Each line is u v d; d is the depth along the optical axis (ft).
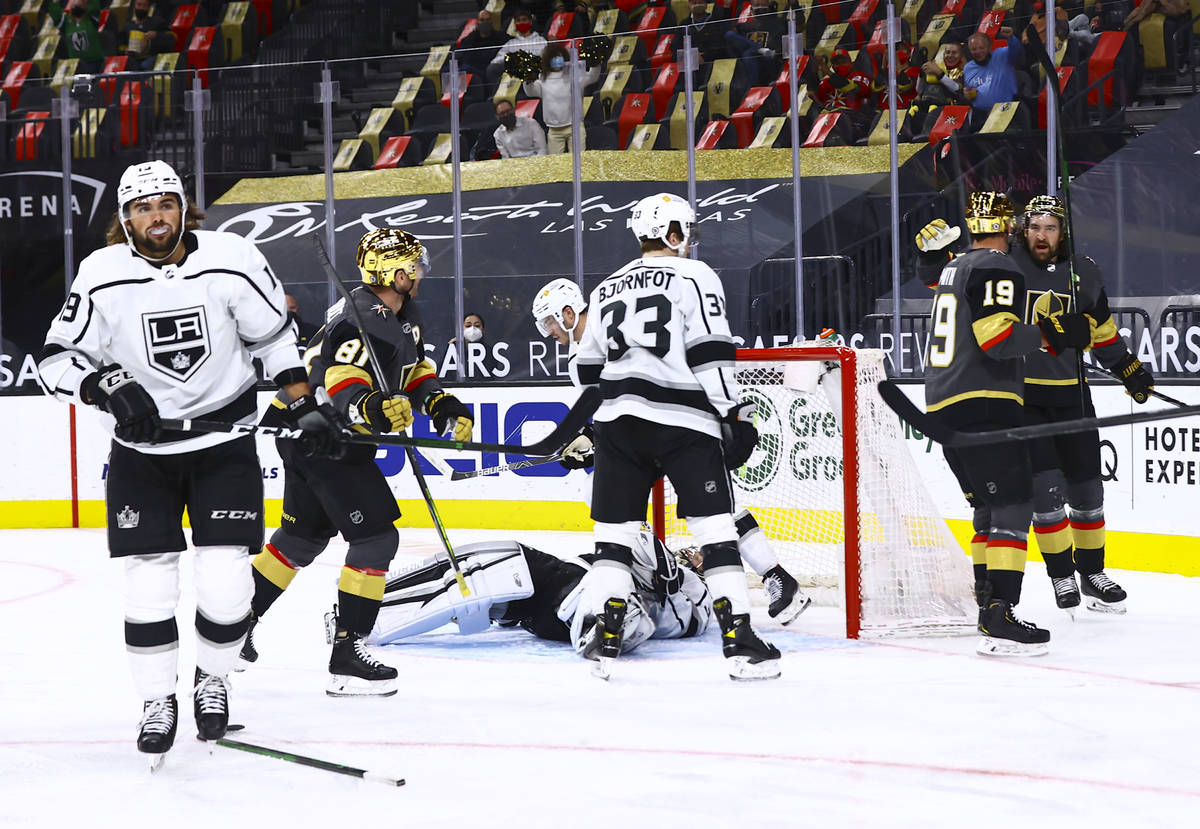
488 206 117.08
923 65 101.71
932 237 52.70
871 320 90.07
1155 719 37.76
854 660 46.68
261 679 44.88
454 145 95.30
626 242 110.52
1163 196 81.71
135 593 33.55
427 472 91.76
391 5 144.97
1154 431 66.03
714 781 31.89
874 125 107.24
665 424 42.86
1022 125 92.84
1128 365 55.01
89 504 95.50
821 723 37.52
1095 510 54.90
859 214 102.01
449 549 41.78
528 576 49.78
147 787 31.83
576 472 87.66
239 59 143.33
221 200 120.26
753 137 112.16
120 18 148.15
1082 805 29.84
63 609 60.23
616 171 115.34
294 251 116.16
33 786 32.04
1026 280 53.42
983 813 29.30
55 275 107.96
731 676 43.57
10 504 95.66
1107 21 89.51
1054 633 51.34
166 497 33.76
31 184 109.60
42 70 144.36
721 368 42.45
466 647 50.31
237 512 34.04
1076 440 54.49
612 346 43.37
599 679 43.96
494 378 95.50
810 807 29.78
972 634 51.06
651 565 49.83
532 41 125.08
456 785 31.73
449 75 98.48
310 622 56.34
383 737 36.52
